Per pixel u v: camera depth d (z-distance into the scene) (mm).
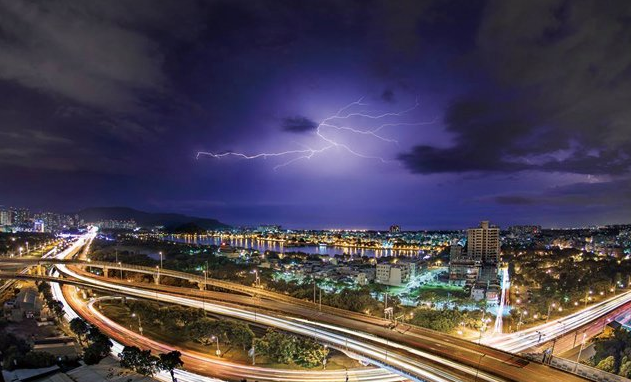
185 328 187375
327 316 189875
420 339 151125
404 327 168500
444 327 177625
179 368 147500
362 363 153000
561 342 186875
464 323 192375
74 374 138250
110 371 140875
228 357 161000
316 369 148000
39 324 194250
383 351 141125
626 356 147750
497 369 120500
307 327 175000
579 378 114000
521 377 114500
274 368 149250
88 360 146125
